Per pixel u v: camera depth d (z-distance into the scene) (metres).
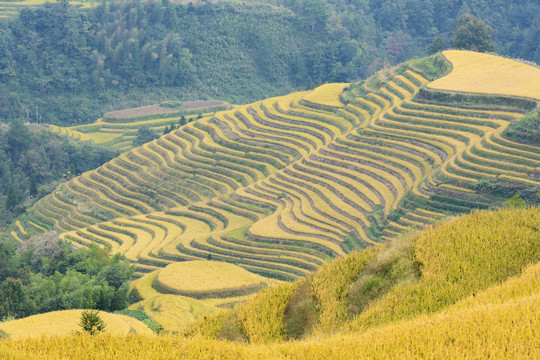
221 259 84.62
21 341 21.62
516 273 28.11
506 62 123.12
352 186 94.38
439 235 32.31
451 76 114.94
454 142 92.56
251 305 31.16
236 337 29.34
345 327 26.97
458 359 18.73
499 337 19.59
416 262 30.19
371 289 29.86
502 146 85.25
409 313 26.25
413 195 82.88
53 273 78.00
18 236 126.62
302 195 98.62
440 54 132.38
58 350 20.91
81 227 122.69
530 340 19.09
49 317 47.88
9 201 143.75
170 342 22.33
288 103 141.62
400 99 117.94
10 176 167.25
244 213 101.88
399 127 104.25
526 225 32.34
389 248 32.72
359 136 106.38
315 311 29.78
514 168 80.06
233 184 117.31
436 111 103.94
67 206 133.38
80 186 140.12
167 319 57.09
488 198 77.12
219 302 65.44
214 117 147.50
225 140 133.50
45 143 182.62
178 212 110.56
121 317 50.66
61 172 172.88
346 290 30.73
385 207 84.06
